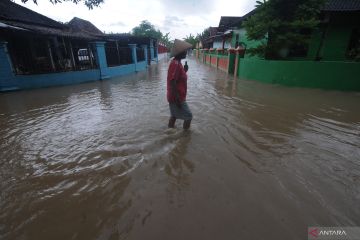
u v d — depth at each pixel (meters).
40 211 2.29
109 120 5.07
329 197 2.41
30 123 5.07
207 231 1.98
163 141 3.82
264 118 5.05
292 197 2.41
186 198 2.43
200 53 34.03
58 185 2.72
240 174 2.86
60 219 2.18
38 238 1.97
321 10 10.07
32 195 2.54
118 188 2.63
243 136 4.03
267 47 10.02
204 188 2.59
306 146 3.64
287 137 4.00
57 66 11.59
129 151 3.51
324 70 8.17
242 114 5.35
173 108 4.11
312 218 2.12
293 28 9.16
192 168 3.00
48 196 2.52
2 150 3.71
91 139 4.03
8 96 8.38
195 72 15.48
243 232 1.96
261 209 2.24
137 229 2.03
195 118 5.00
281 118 5.07
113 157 3.34
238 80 11.05
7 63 9.13
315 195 2.45
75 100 7.39
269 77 9.73
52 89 9.68
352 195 2.45
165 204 2.34
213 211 2.22
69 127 4.71
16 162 3.30
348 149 3.55
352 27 11.01
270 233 1.95
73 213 2.26
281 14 9.53
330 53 11.64
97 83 11.34
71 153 3.52
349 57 10.84
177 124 4.63
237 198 2.41
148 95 7.88
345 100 6.70
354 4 10.26
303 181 2.70
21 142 4.01
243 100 6.80
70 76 11.11
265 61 9.80
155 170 2.97
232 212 2.20
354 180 2.73
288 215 2.16
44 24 14.21
